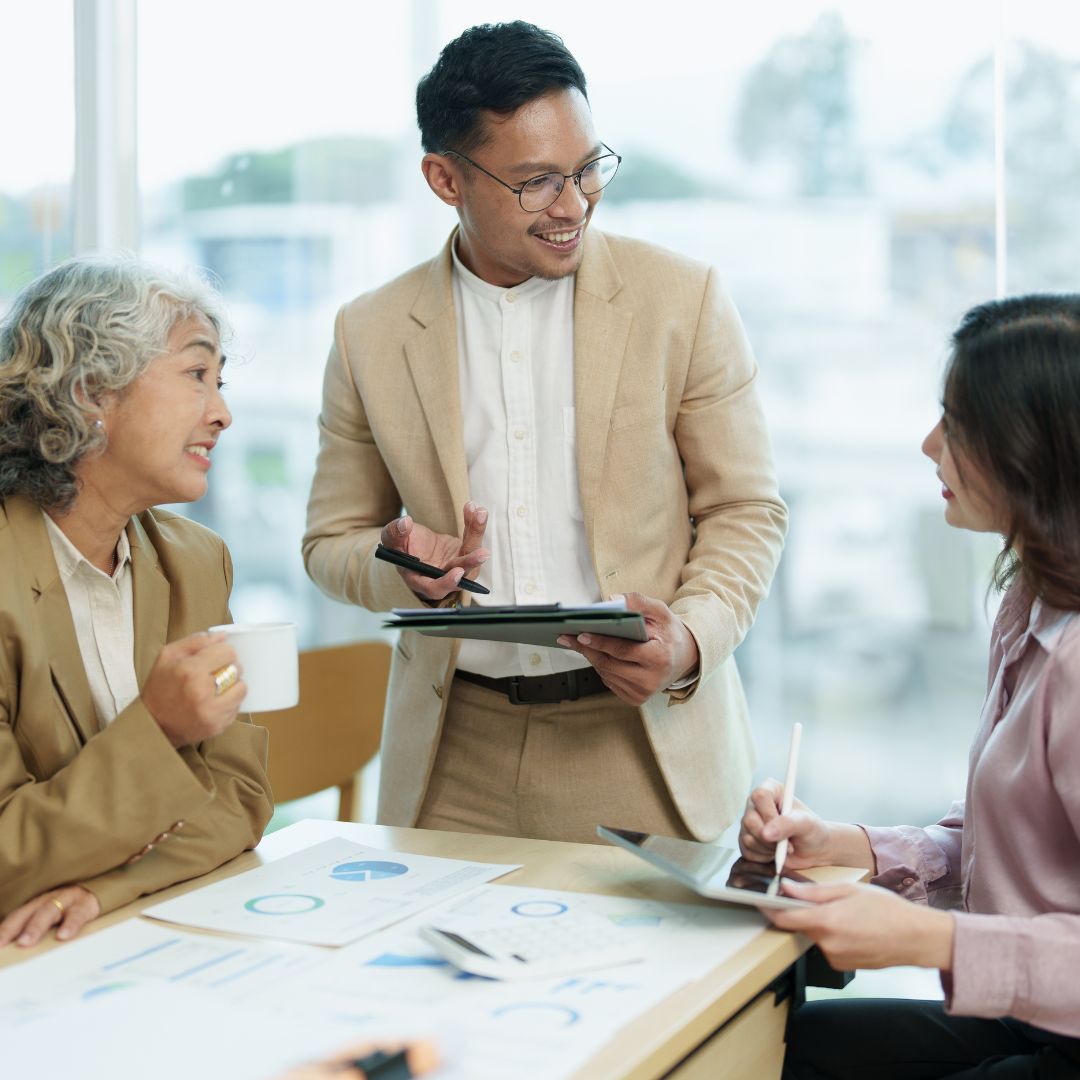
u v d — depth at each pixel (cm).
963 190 252
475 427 184
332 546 194
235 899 130
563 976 108
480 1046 95
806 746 277
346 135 298
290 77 300
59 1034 98
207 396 144
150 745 127
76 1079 90
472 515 166
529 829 183
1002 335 129
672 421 182
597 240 183
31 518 139
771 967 114
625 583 177
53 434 135
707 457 182
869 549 268
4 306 301
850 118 258
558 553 180
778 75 261
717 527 182
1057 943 116
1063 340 127
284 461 311
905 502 264
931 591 264
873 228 259
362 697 222
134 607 148
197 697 126
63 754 137
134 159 307
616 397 176
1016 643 136
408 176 295
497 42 164
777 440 272
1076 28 236
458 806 188
